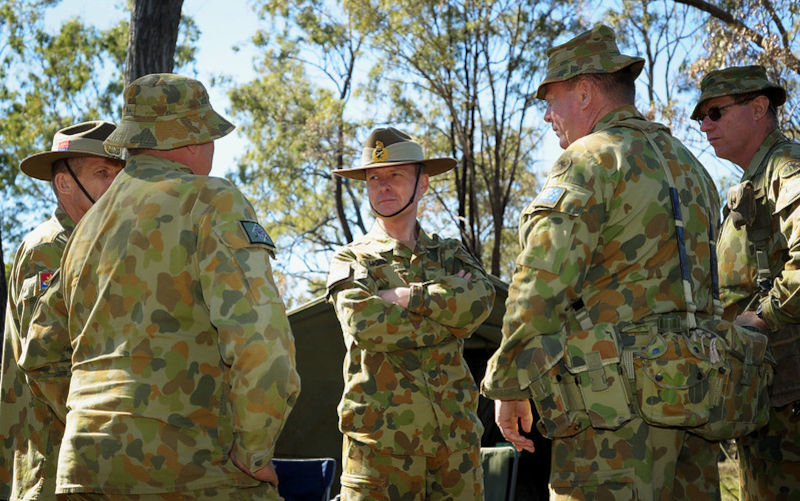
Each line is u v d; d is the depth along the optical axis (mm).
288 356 2354
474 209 22406
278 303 2391
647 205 2594
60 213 3340
